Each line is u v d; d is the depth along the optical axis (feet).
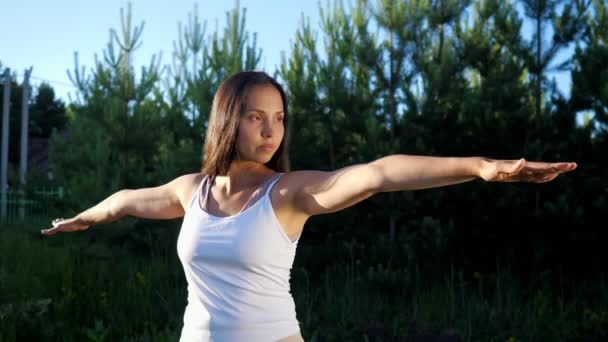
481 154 23.16
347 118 24.70
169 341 14.98
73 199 24.91
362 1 24.53
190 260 5.58
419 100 23.61
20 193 28.99
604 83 21.30
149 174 26.58
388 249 22.20
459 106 23.75
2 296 17.31
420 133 23.56
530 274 21.65
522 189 22.03
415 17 23.89
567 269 21.84
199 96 26.16
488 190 22.06
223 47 25.70
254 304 5.32
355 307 18.75
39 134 125.08
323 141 26.53
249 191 5.62
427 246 21.44
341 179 5.07
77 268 20.93
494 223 22.25
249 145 5.64
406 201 22.41
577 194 21.84
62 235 24.80
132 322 17.15
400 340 16.19
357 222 24.14
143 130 26.84
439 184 4.63
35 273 20.47
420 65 24.17
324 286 21.45
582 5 22.94
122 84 26.84
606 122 21.99
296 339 5.52
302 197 5.32
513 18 24.17
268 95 5.70
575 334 17.22
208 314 5.45
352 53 24.88
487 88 23.06
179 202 6.53
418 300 20.15
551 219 21.06
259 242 5.29
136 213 6.84
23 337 14.87
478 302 19.30
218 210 5.67
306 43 26.27
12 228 29.50
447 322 18.25
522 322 18.15
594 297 20.24
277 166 6.06
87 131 31.19
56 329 15.42
